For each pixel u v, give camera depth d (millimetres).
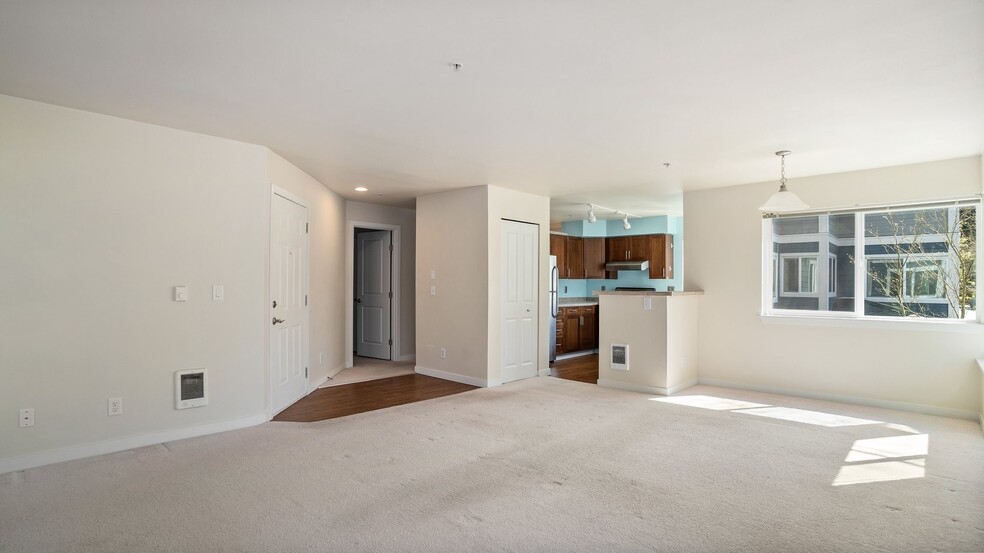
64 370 3334
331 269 6316
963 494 2867
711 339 5957
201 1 2025
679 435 3963
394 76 2814
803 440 3836
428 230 6582
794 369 5379
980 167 4426
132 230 3600
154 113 3455
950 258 4660
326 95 3105
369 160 4758
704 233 6043
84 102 3236
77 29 2266
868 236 5070
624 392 5562
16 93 3082
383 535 2395
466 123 3645
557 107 3297
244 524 2496
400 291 7711
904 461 3389
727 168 4988
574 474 3158
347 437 3898
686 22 2195
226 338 4051
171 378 3777
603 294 5930
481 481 3045
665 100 3160
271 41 2389
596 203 7305
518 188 6148
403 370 6879
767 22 2191
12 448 3160
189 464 3299
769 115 3420
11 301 3152
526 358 6473
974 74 2732
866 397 4957
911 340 4730
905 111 3324
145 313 3656
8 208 3143
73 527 2455
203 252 3932
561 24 2217
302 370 5297
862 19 2162
